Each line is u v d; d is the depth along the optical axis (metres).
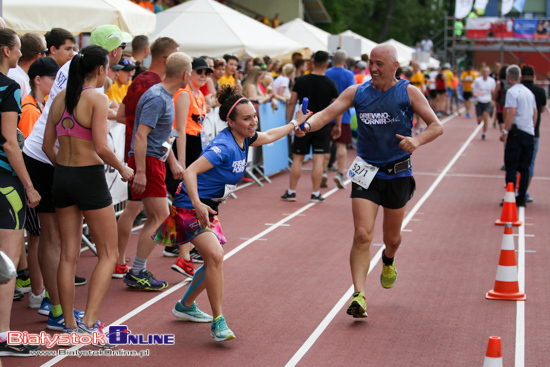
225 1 30.69
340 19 45.22
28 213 5.67
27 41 5.92
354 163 5.61
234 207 10.83
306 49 16.75
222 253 5.07
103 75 5.06
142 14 9.73
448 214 10.36
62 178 4.97
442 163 16.12
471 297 6.41
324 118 5.73
